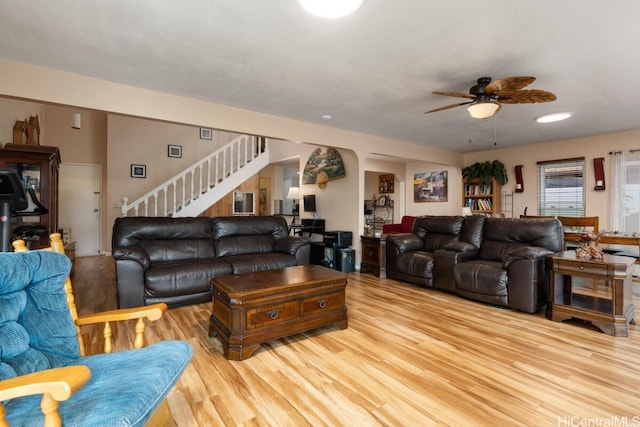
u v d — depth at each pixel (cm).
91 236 696
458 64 275
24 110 456
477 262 375
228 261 372
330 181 607
